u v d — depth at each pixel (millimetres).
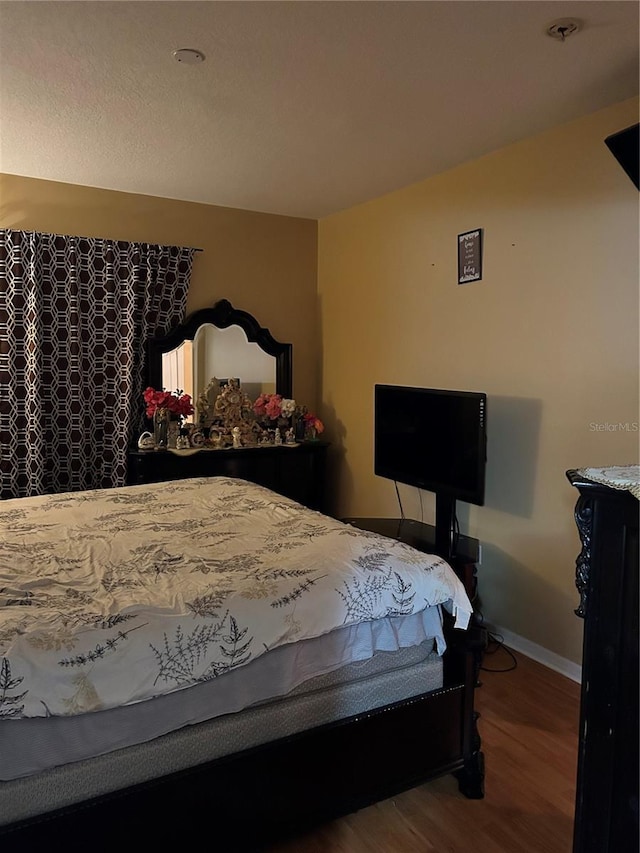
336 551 2158
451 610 2131
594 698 1353
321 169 3568
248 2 1880
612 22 1982
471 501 3055
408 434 3514
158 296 4195
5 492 3832
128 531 2482
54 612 1699
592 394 2832
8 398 3785
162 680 1624
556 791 2178
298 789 1833
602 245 2752
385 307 4160
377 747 1962
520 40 2100
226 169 3568
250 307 4621
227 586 1880
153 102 2629
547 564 3086
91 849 1544
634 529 1262
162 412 4082
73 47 2158
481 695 2803
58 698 1501
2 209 3750
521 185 3117
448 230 3594
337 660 1906
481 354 3422
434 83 2436
